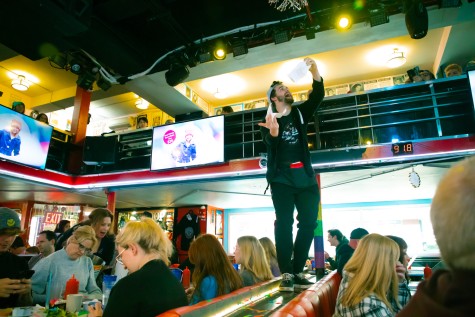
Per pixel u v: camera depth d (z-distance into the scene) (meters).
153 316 1.49
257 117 7.00
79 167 8.12
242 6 6.39
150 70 6.88
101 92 8.97
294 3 5.24
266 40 6.09
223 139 6.54
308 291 1.88
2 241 2.28
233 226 10.73
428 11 5.22
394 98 6.13
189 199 8.96
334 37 5.99
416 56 7.48
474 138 4.95
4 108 6.20
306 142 2.25
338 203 9.69
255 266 3.13
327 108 6.43
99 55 6.43
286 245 2.19
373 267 1.98
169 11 5.75
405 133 6.09
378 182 6.69
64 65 7.20
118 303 1.51
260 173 6.18
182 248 9.80
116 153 7.89
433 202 0.58
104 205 10.19
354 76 8.35
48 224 9.62
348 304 1.96
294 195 2.25
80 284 2.83
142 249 1.84
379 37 6.03
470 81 5.32
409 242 8.73
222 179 6.50
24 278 2.18
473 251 0.50
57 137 8.05
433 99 5.73
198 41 6.51
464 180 0.54
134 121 10.52
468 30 5.95
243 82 8.51
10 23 4.74
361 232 3.92
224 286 2.48
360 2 5.33
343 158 5.52
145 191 7.68
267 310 1.55
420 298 0.54
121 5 5.68
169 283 1.66
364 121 6.34
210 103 9.66
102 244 4.10
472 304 0.46
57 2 4.48
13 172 6.35
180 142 6.89
